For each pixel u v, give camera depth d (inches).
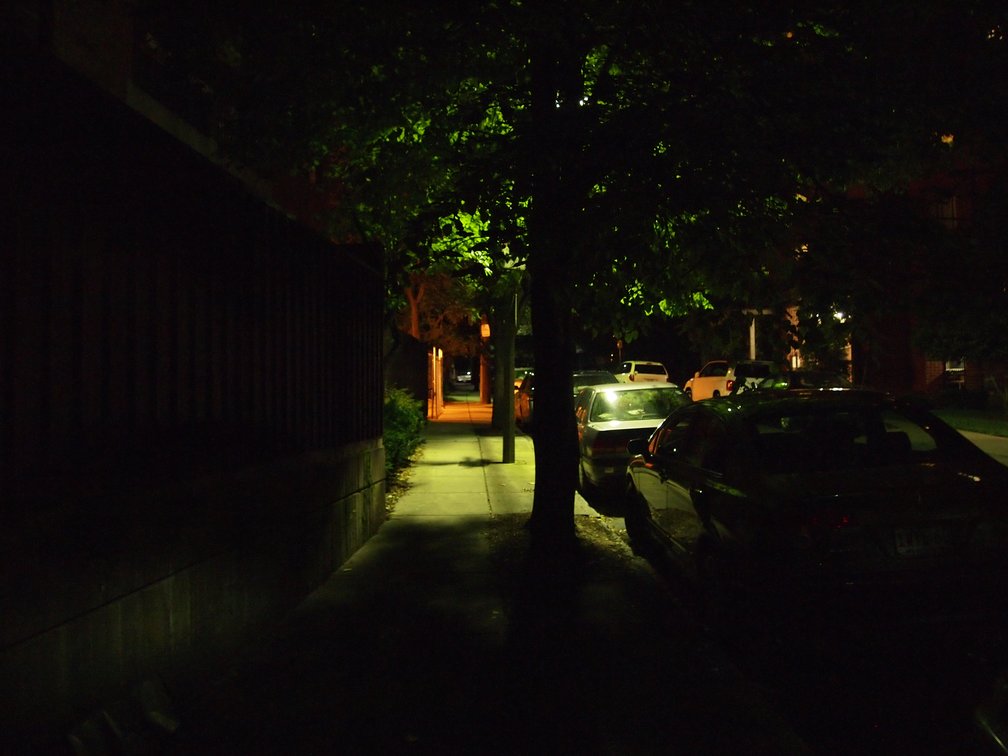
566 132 248.8
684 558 255.8
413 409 621.3
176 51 308.5
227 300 204.4
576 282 247.9
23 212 128.1
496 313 737.6
